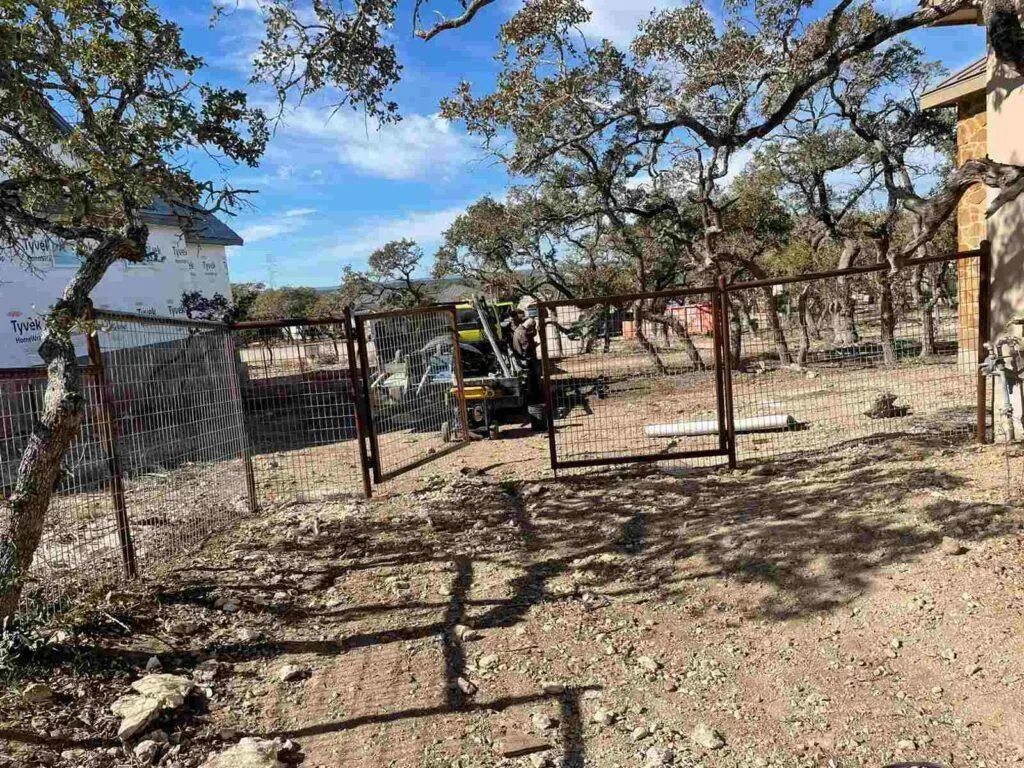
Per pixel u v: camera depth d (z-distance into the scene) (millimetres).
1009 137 5984
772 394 11734
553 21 9672
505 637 4156
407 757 3094
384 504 6961
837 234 18516
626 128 12945
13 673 3395
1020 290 5953
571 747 3107
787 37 7918
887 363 13367
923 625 3650
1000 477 5156
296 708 3514
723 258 15133
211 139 4875
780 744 3025
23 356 11570
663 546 5242
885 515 4801
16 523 3832
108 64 4406
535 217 20578
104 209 4695
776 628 3932
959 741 2912
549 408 7336
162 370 6055
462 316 14781
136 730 3164
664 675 3641
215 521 6465
